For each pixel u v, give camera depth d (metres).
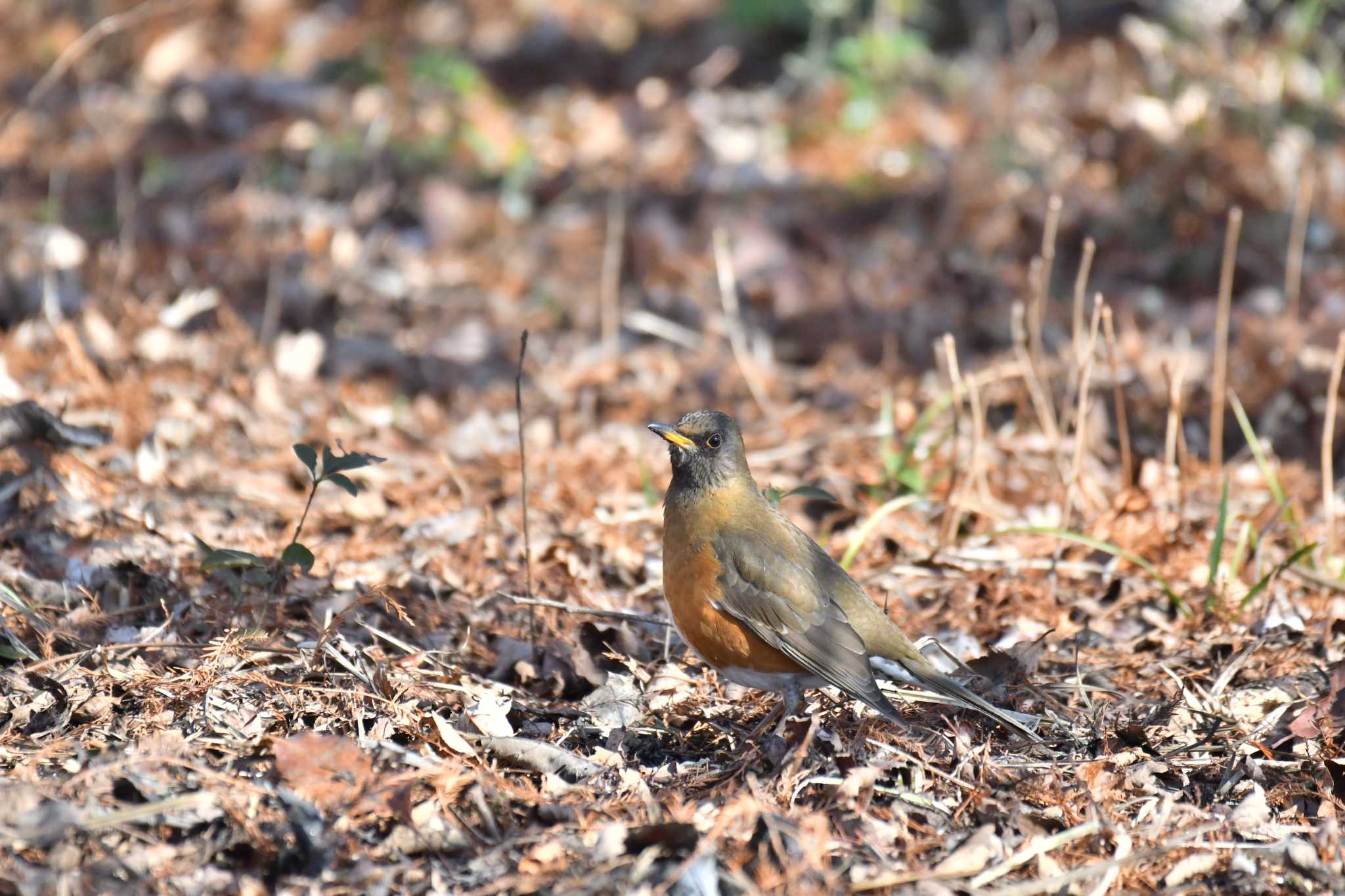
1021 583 10.57
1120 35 21.94
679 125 21.02
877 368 15.35
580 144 20.80
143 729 7.51
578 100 22.34
